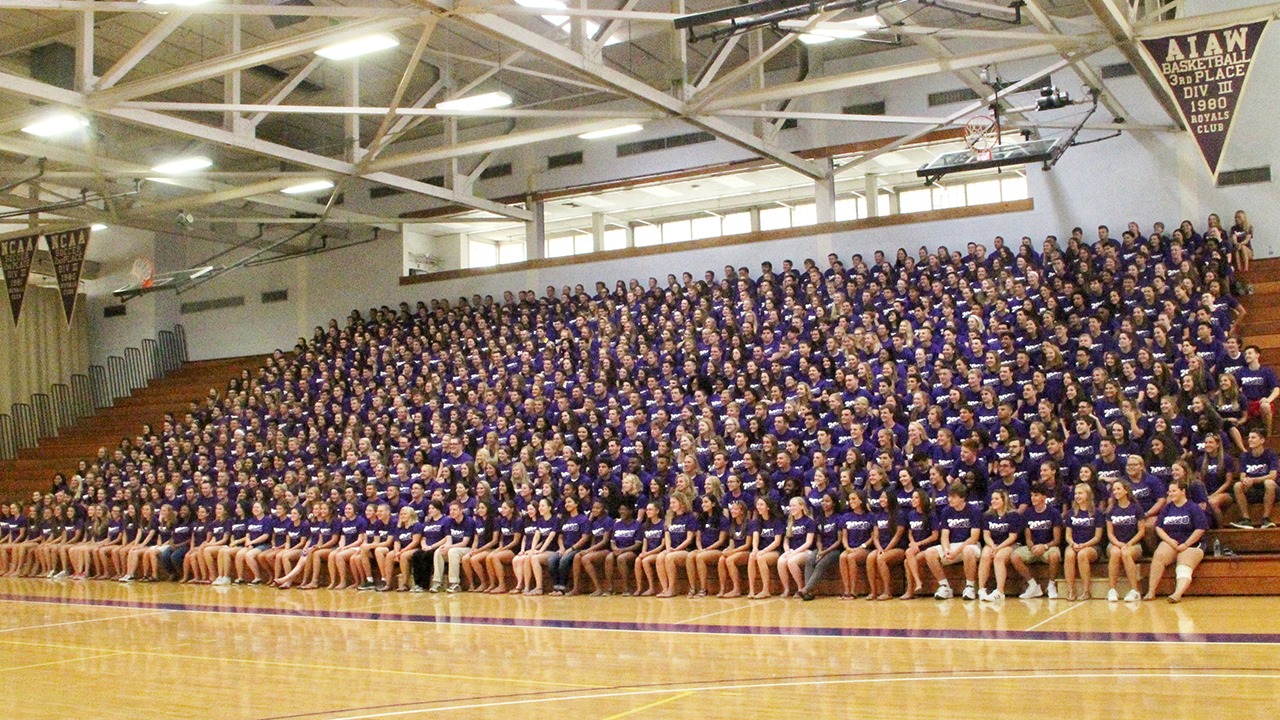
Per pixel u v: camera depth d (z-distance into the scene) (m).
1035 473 12.48
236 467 19.72
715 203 24.73
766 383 15.91
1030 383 13.77
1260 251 17.50
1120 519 10.96
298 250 26.25
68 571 20.23
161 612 13.94
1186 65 11.93
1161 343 13.95
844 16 15.32
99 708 7.83
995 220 19.28
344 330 24.02
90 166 17.47
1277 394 13.09
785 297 18.44
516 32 12.26
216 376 25.95
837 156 21.11
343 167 17.77
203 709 7.61
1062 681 7.14
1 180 20.97
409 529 15.88
